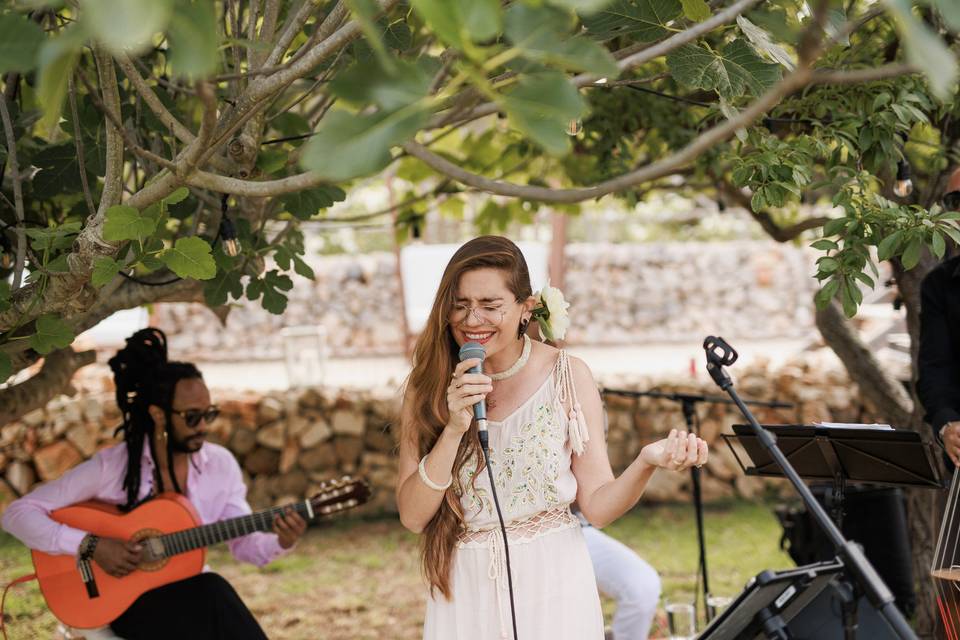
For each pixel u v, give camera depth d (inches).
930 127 159.8
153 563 149.2
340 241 657.0
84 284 100.3
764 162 124.7
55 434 304.3
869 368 190.4
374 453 323.0
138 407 152.5
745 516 310.0
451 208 216.4
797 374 339.0
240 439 317.4
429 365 112.4
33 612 232.4
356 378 517.0
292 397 322.0
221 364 572.4
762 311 644.1
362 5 49.0
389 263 624.4
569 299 635.5
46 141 160.1
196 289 153.2
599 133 188.2
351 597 248.7
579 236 692.7
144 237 91.7
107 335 556.1
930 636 181.0
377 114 49.6
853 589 90.6
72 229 105.0
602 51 51.7
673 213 692.7
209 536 150.6
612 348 611.5
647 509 320.5
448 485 108.0
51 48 47.4
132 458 152.2
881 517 204.5
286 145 159.9
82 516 148.9
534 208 211.6
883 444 125.1
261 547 157.5
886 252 118.3
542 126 50.1
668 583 245.9
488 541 110.4
